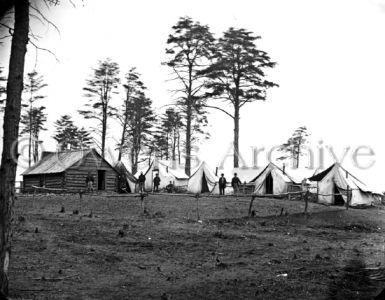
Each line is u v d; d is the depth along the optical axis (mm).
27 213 22250
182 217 23312
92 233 17594
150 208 26297
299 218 24391
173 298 10141
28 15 9523
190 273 12711
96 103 55750
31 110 61812
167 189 45125
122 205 27328
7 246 9188
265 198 35031
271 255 15500
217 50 46625
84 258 13797
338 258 15141
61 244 15359
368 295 10391
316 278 12016
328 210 27594
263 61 46000
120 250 15219
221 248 16406
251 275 12508
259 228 21219
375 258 15133
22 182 48188
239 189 43156
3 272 9109
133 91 58719
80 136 69812
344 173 36375
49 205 26828
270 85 45750
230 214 25062
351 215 26188
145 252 15172
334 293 10539
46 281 11141
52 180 44156
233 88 45969
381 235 20953
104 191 43250
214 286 11227
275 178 41812
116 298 10070
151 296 10289
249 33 46375
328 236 20062
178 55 46375
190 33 46125
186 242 17047
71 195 33812
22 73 9516
